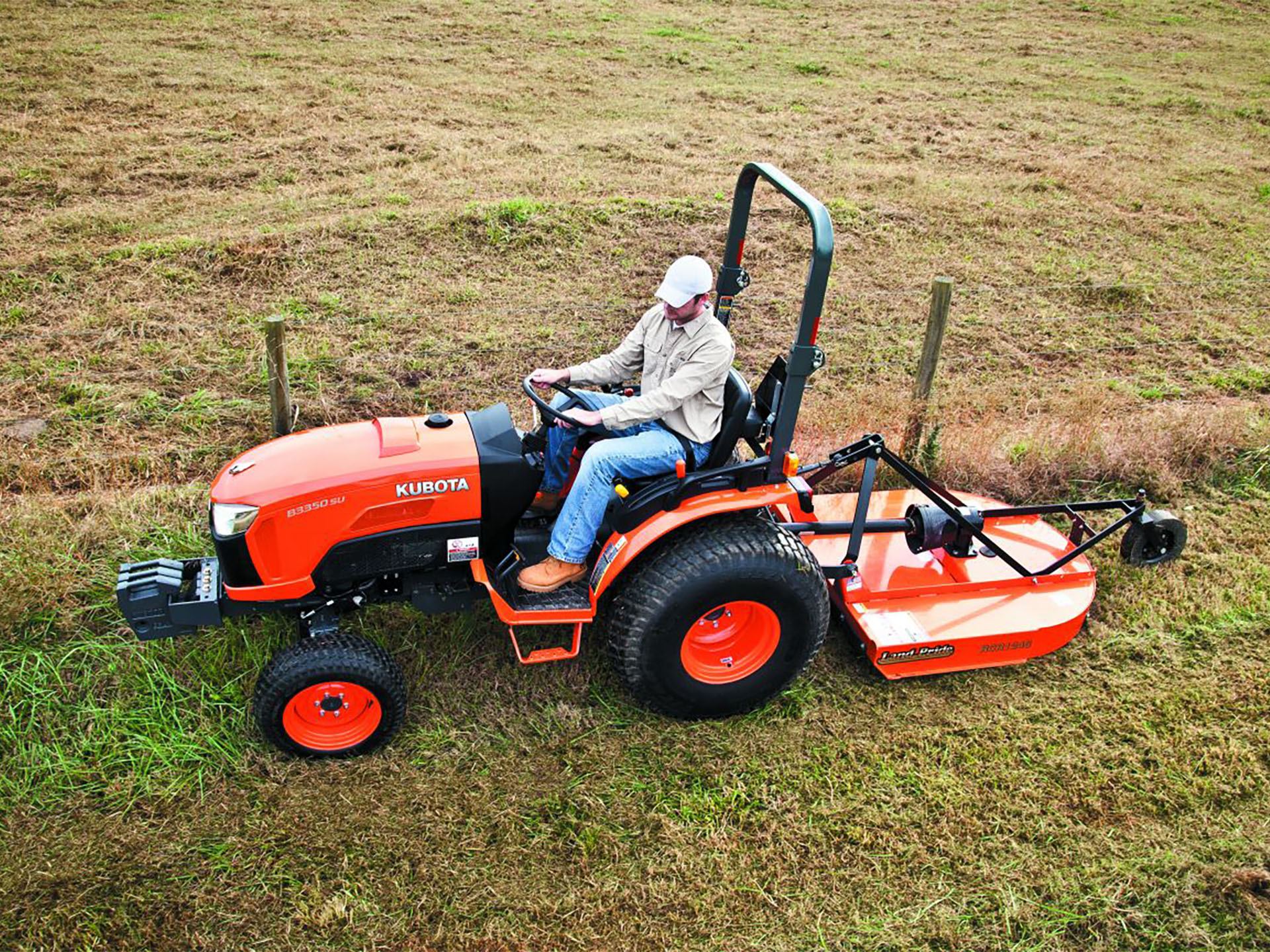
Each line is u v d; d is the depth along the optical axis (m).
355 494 3.79
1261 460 6.27
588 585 4.17
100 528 4.92
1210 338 8.34
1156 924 3.45
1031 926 3.43
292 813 3.72
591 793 3.87
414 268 8.66
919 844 3.71
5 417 6.19
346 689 3.84
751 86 15.10
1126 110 15.09
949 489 5.84
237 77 13.52
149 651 4.30
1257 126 14.61
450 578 4.17
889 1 20.66
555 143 12.02
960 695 4.44
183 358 7.00
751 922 3.41
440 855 3.59
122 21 15.41
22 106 11.94
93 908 3.36
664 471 4.00
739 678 4.14
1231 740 4.20
